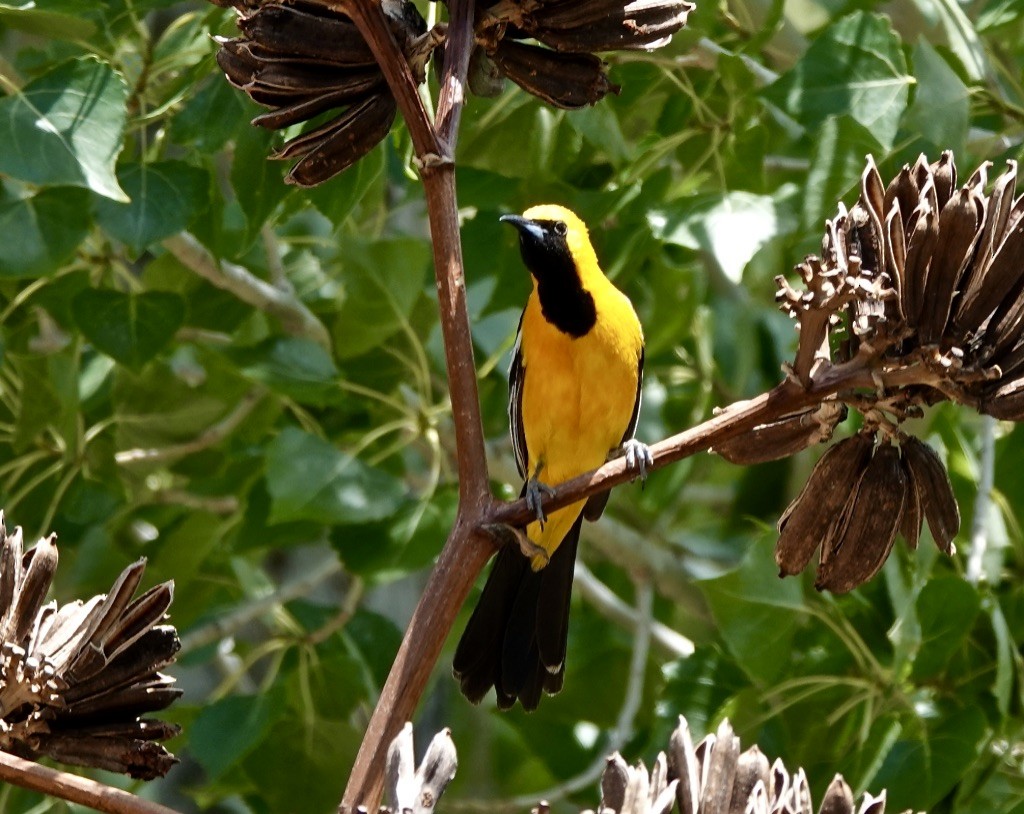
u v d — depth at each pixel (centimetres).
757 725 1065
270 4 422
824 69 1016
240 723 1167
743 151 1084
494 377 1296
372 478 1157
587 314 902
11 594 365
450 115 402
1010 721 1112
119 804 329
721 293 1592
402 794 301
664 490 1483
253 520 1261
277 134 932
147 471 1395
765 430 396
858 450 391
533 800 1273
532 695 812
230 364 1214
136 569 362
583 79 455
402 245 1167
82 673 361
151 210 988
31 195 1017
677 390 1503
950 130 949
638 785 311
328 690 1266
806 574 1084
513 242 1167
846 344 390
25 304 1268
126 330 1103
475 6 430
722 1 1162
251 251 1285
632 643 1452
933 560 1047
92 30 973
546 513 372
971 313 372
